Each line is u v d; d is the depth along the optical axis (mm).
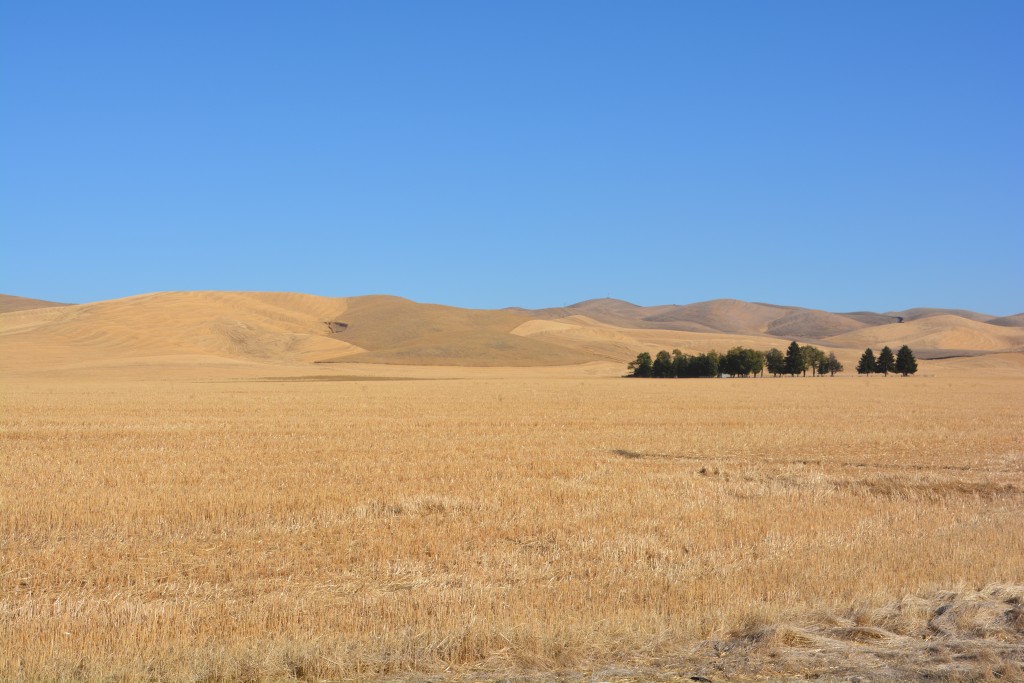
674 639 8922
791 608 9961
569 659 8398
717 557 13492
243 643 8805
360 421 43531
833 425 42062
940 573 11805
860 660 8438
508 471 24422
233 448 30609
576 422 43469
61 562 13445
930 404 60969
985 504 19344
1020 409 55000
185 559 13773
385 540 15000
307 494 19844
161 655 8508
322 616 10039
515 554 13922
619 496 19844
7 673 8039
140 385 95812
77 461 26547
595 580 11914
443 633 8977
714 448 31797
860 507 18469
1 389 82938
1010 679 7902
